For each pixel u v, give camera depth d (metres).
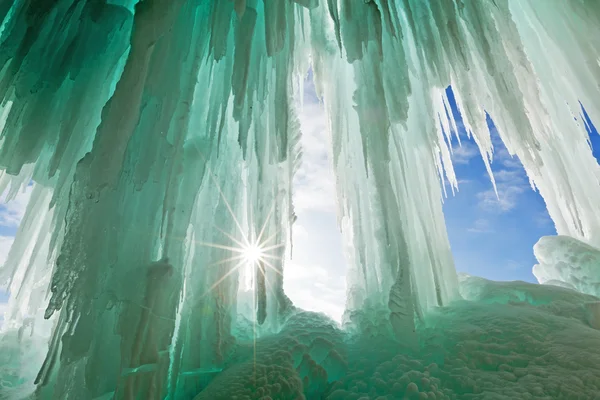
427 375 3.33
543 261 6.79
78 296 3.46
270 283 4.96
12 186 5.66
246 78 4.72
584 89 6.80
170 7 4.63
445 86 5.69
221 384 3.30
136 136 4.21
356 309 4.85
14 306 5.62
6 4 5.94
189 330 3.88
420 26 5.89
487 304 4.67
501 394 2.96
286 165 5.14
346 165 5.73
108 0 5.71
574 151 7.77
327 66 6.05
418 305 4.36
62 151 4.57
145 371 3.27
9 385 4.31
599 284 5.69
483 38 5.81
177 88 4.45
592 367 3.11
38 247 5.18
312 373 3.62
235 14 5.27
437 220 5.48
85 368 3.36
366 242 5.20
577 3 6.68
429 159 5.54
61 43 5.37
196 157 4.51
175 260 3.94
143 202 4.07
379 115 5.05
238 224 4.71
